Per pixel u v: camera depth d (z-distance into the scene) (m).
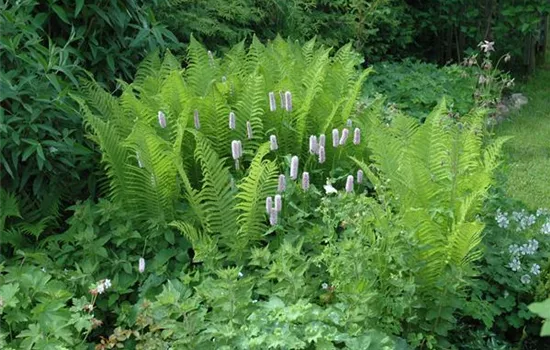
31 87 4.03
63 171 4.20
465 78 7.32
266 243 4.09
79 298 3.77
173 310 3.28
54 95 4.13
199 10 6.15
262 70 4.72
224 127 4.37
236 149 3.98
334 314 3.32
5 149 4.00
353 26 7.68
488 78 6.54
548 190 5.77
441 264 3.51
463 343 3.76
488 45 6.64
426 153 4.12
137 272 3.88
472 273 3.50
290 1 7.05
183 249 3.98
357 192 4.41
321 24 7.55
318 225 3.91
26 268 3.71
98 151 4.36
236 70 5.00
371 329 3.31
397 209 3.98
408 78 7.27
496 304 3.85
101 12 4.45
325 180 4.55
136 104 4.37
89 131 4.36
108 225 4.11
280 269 3.53
